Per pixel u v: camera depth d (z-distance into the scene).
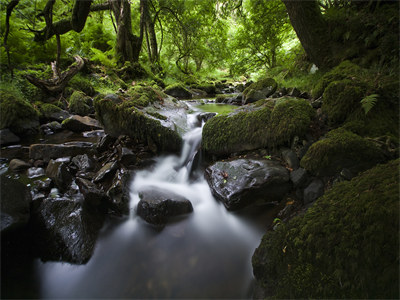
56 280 1.98
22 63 6.62
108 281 1.99
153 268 2.11
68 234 2.22
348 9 5.22
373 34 4.45
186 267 2.11
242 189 2.48
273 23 10.02
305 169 2.50
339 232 1.47
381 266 1.22
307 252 1.52
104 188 2.83
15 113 4.22
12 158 3.50
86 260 2.10
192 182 3.27
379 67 3.80
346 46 5.05
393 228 1.27
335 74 3.82
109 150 3.68
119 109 3.66
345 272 1.32
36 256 2.10
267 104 3.59
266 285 1.66
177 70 14.65
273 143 2.99
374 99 2.61
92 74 7.91
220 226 2.56
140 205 2.59
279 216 2.37
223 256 2.21
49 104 5.19
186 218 2.58
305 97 4.54
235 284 1.94
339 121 2.96
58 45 5.53
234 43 12.02
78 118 4.79
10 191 2.25
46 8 4.74
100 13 13.43
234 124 3.35
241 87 12.12
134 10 13.28
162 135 3.61
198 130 4.20
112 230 2.51
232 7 9.64
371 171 1.90
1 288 1.81
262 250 1.81
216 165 3.02
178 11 13.24
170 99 5.58
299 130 2.83
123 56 10.62
